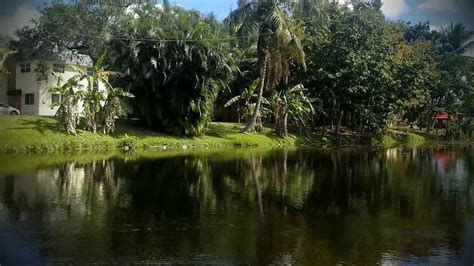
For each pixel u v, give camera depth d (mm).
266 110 35938
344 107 38125
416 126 54562
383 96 37656
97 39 33875
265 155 26406
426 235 9562
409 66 40500
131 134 28766
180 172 18109
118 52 29094
